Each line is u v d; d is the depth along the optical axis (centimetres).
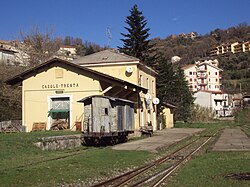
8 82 3584
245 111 10288
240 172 1405
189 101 8288
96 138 2667
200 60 16088
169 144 2806
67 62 3388
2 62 5784
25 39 6294
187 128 6006
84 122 2833
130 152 2195
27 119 3500
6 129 3397
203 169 1527
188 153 2375
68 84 3425
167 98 7600
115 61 4094
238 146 2653
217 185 1139
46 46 6381
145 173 1546
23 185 1140
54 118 3456
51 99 3478
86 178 1355
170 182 1262
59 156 1912
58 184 1209
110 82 3350
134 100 4019
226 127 6316
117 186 1191
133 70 4072
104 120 2745
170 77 7562
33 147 2094
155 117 5109
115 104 2792
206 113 8525
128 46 5944
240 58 15425
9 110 4312
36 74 3516
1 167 1461
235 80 13938
